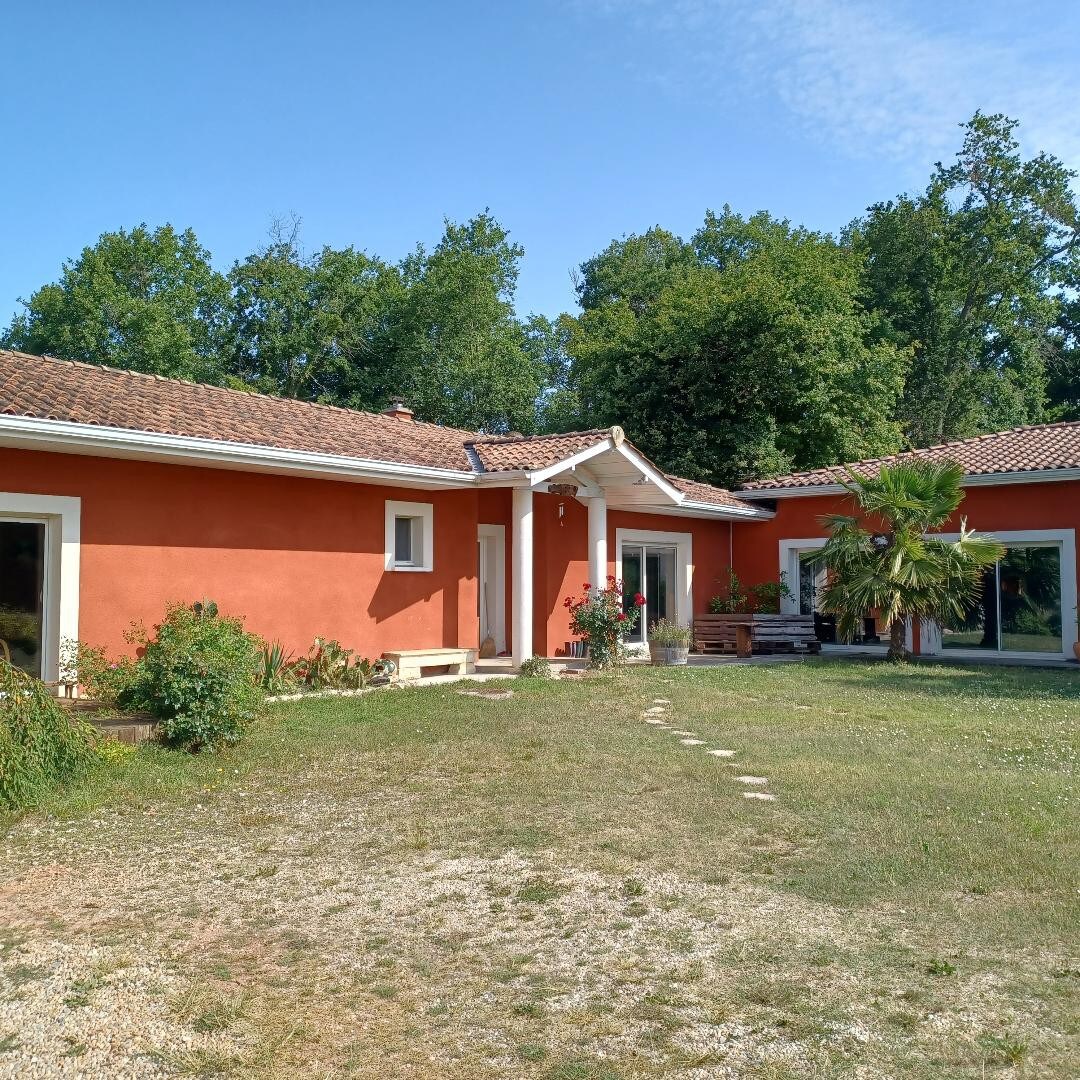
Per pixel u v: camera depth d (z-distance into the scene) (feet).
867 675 50.14
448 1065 11.77
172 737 28.68
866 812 22.50
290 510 42.47
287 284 119.55
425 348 118.62
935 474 55.72
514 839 20.70
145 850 20.17
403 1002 13.43
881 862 18.90
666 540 66.74
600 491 54.13
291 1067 11.73
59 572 34.53
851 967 14.20
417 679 46.34
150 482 37.29
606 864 19.07
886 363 94.68
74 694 33.94
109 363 107.76
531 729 32.99
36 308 114.93
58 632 34.35
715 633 65.98
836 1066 11.48
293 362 119.75
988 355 126.82
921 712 37.40
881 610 55.52
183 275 122.11
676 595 68.13
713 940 15.31
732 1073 11.42
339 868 19.06
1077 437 62.64
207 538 39.17
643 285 136.67
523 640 49.32
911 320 118.11
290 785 25.40
